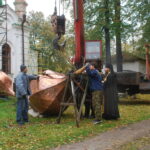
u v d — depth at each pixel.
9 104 18.34
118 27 26.33
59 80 13.54
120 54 27.45
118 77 19.08
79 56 13.52
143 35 27.53
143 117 13.56
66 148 8.65
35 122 12.70
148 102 20.64
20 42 28.84
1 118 13.60
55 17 14.14
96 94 12.06
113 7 26.33
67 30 32.84
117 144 8.95
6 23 27.50
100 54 13.12
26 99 12.56
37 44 33.44
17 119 12.27
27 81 12.63
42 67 31.16
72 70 13.00
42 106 13.55
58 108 13.55
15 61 28.58
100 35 26.83
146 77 19.48
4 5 27.64
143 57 41.31
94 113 13.31
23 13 31.19
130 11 26.53
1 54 27.48
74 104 11.91
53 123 12.35
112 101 12.83
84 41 13.60
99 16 26.45
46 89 13.31
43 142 9.27
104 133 10.41
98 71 12.63
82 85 12.87
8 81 21.06
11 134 10.45
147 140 9.38
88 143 9.14
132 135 10.08
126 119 13.05
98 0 26.39
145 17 26.38
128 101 21.27
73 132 10.49
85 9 26.50
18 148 8.76
